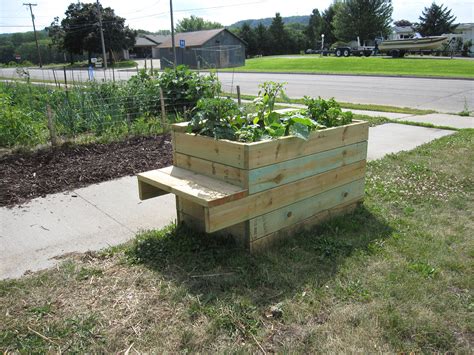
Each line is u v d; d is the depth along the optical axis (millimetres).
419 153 6188
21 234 3740
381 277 2865
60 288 2814
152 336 2334
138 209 4297
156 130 7797
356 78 21328
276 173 3184
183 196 2980
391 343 2268
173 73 9484
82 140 6992
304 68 29672
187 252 3207
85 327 2404
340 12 60031
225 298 2641
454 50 42906
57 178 5250
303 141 3316
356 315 2469
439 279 2848
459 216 3928
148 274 2955
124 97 8664
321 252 3197
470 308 2545
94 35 50156
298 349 2227
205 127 3322
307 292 2703
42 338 2332
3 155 6141
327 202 3693
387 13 58031
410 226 3695
